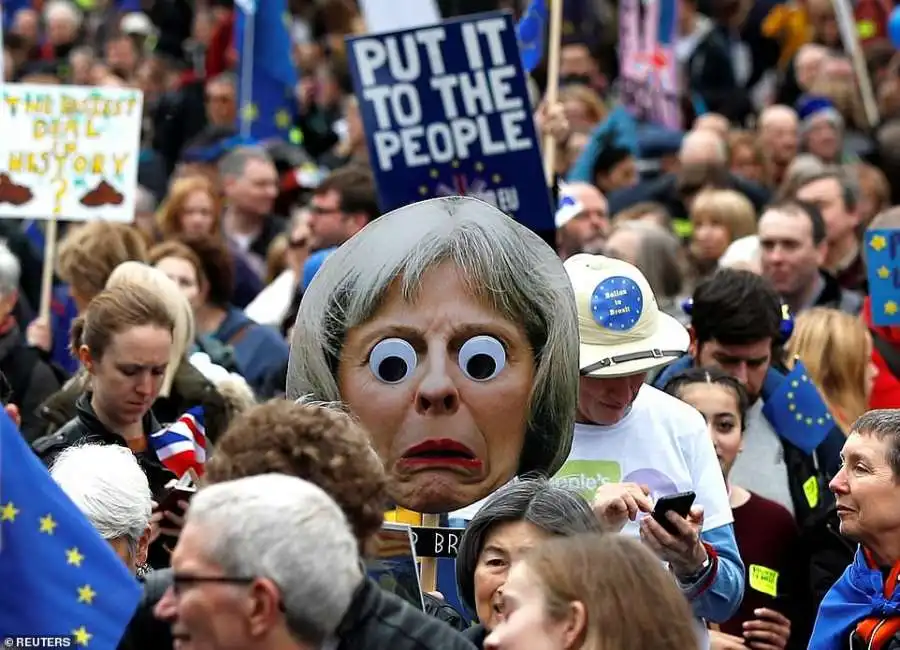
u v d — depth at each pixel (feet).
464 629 49.39
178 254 83.71
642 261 88.02
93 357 60.59
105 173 85.15
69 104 85.46
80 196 85.05
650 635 36.19
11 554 39.34
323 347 51.57
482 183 71.20
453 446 50.90
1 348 74.84
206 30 187.21
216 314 85.61
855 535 54.19
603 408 57.67
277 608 35.91
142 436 62.23
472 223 51.49
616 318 56.90
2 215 85.05
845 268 101.81
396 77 71.20
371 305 51.03
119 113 85.46
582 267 58.18
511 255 51.19
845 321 74.54
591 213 97.30
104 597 39.63
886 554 54.08
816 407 68.69
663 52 142.61
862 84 150.41
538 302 51.37
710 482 58.18
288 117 141.90
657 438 58.08
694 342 71.31
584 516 46.32
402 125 71.41
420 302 50.96
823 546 65.46
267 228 118.42
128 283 61.87
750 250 93.25
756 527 65.16
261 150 118.21
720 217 102.47
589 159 125.49
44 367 75.46
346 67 166.30
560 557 37.04
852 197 101.65
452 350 51.03
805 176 102.63
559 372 51.57
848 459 54.44
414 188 71.56
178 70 176.04
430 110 71.31
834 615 54.85
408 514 54.44
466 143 71.20
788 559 65.57
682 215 122.93
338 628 38.52
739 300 68.54
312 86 164.86
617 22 176.96
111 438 61.05
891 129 125.90
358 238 51.83
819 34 177.47
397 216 51.93
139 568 50.90
